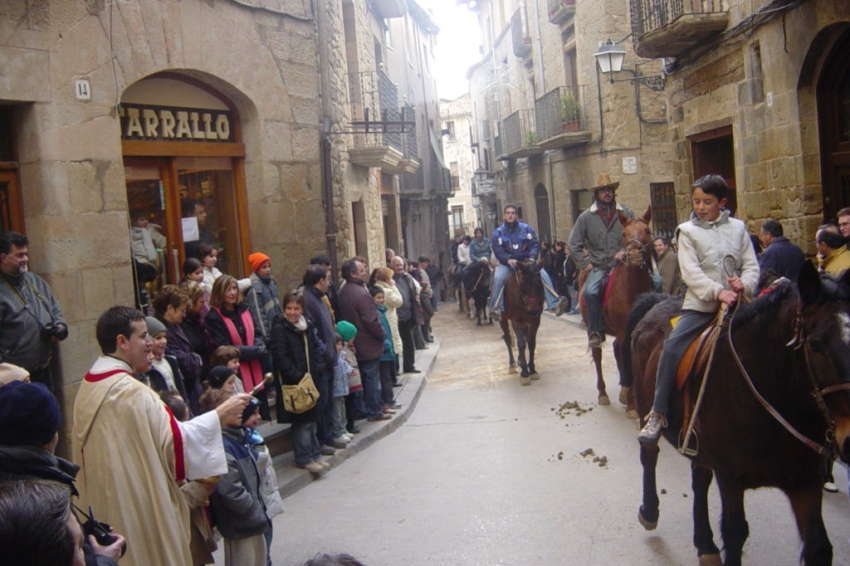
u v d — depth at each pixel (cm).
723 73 1098
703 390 413
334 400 793
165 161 852
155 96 838
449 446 806
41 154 674
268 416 773
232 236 943
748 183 1043
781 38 928
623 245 883
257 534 442
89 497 383
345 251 1133
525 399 1000
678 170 1291
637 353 533
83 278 703
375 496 666
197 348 642
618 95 1892
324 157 1050
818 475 374
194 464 392
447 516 602
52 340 589
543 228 2702
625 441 761
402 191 2406
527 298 1076
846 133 896
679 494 605
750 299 434
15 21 653
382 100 1669
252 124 938
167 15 809
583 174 2094
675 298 544
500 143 3203
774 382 379
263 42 938
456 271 2433
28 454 278
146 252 801
